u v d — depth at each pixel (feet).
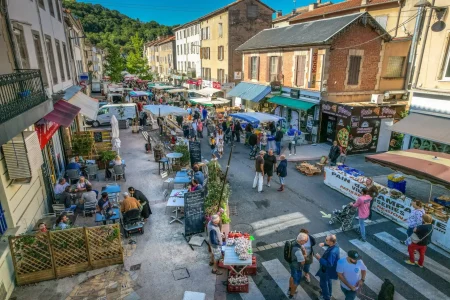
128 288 21.98
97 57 205.26
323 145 63.52
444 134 38.19
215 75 120.47
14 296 21.16
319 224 31.45
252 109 90.53
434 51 40.96
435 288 21.90
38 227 26.21
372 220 32.30
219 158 55.98
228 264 21.38
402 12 69.26
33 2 34.94
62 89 48.26
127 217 28.09
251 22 107.34
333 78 60.70
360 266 18.11
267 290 21.94
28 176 22.81
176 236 28.89
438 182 27.14
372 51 62.13
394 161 31.32
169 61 195.42
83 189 34.50
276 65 75.51
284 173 39.63
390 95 62.44
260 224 31.35
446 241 26.45
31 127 29.12
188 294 21.16
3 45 24.89
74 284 22.43
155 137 71.67
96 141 56.03
